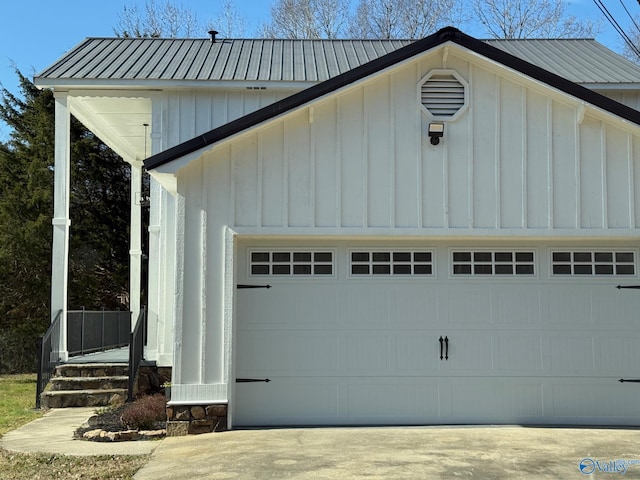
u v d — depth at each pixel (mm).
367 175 8758
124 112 13648
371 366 8867
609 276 9086
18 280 22406
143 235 25688
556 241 9078
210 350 8484
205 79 11781
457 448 7414
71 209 24812
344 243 8969
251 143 8695
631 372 8984
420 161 8805
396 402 8844
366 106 8797
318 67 13070
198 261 8539
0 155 24234
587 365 8977
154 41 14977
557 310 9031
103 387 11758
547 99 8891
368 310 8930
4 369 21578
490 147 8844
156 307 12789
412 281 8977
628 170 8898
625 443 7719
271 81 11836
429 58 8844
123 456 7414
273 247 8914
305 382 8812
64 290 12141
